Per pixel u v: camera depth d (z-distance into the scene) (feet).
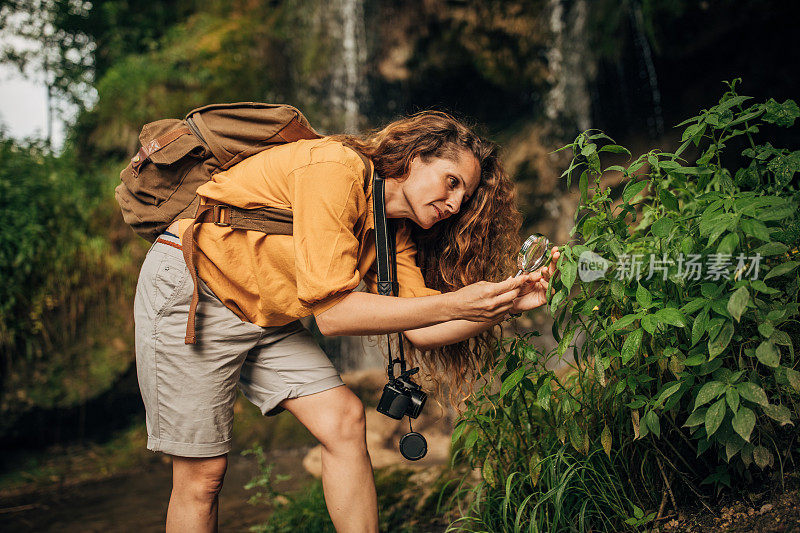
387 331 5.08
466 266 6.41
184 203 5.71
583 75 23.11
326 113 26.05
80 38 27.27
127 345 17.24
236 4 27.55
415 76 25.30
